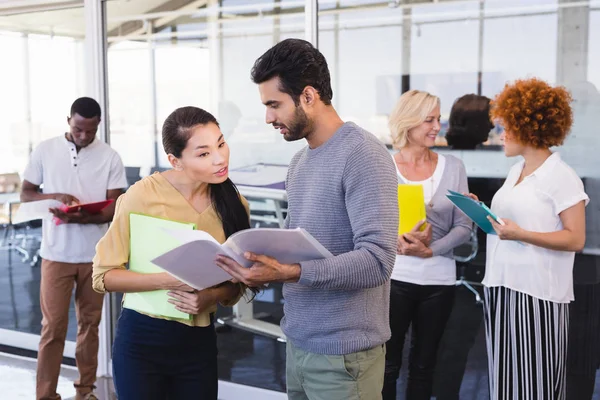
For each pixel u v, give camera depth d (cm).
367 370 189
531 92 246
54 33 429
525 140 248
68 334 448
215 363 225
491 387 264
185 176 216
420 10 308
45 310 360
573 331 297
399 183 301
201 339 219
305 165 190
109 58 403
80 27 418
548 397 251
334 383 188
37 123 445
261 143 355
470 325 316
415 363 307
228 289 216
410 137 298
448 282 299
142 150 398
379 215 175
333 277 172
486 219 249
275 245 172
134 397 215
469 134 303
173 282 204
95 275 215
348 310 186
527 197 248
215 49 365
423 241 286
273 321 361
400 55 315
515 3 289
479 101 300
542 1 284
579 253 293
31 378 409
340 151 181
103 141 408
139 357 215
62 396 381
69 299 363
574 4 279
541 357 250
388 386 303
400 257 297
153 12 384
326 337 188
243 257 175
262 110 353
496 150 299
